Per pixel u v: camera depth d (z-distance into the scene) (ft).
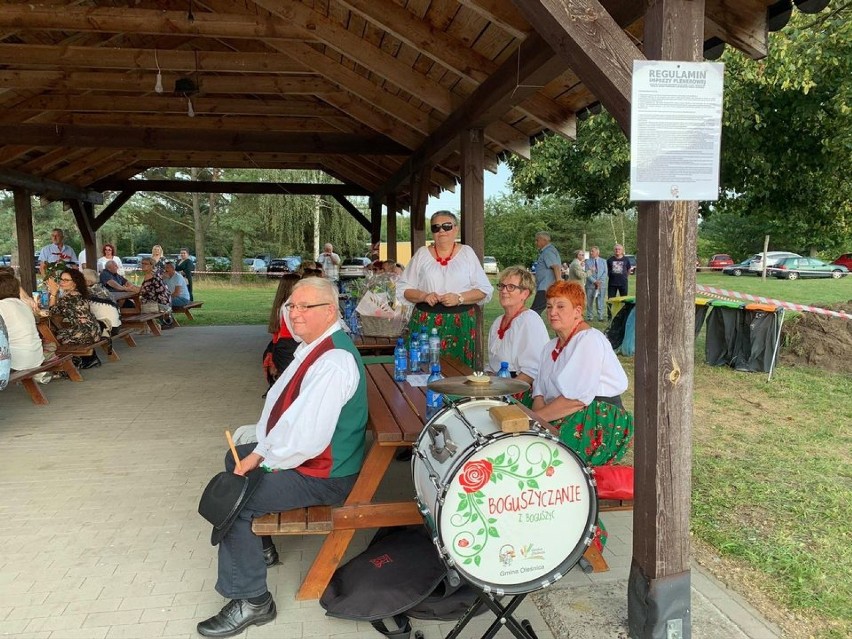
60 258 37.32
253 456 8.29
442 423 7.39
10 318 17.93
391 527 9.45
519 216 133.69
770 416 18.15
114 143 29.53
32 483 12.89
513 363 11.93
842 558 9.83
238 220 112.27
